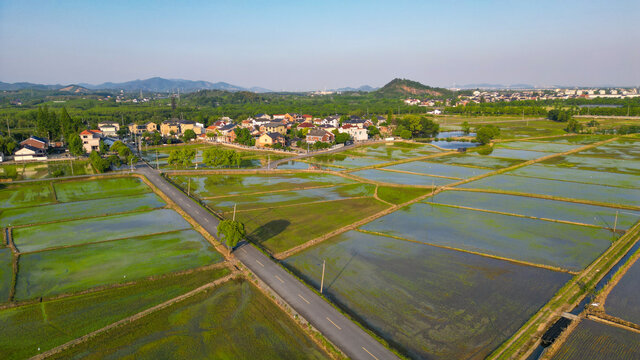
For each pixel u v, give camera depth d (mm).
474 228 68000
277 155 146750
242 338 38000
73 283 47531
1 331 38375
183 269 51531
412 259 55781
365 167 120438
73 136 135125
